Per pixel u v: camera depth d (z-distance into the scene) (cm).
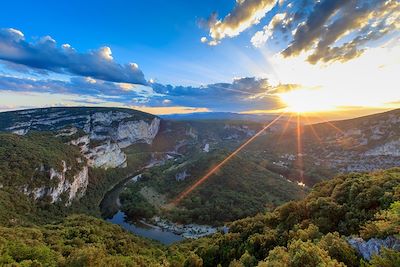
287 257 3528
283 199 18062
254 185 19812
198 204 17838
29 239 7706
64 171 19288
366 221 4859
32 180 16525
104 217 17550
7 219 12269
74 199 19588
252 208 16562
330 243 3941
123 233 12112
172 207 18188
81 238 9325
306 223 5950
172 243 13125
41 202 16250
